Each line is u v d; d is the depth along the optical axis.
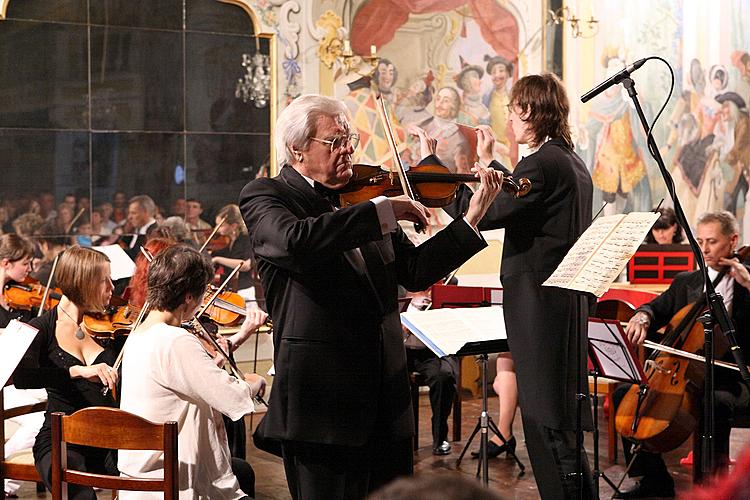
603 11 9.71
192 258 3.78
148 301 3.82
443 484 0.86
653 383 5.44
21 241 6.41
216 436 3.73
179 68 8.12
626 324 6.32
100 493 5.80
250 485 4.16
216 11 8.23
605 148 9.80
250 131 8.43
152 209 8.06
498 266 9.29
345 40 8.71
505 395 6.58
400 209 2.98
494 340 4.12
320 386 3.10
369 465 3.22
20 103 7.58
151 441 3.43
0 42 7.48
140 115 8.00
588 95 3.98
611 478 6.03
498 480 6.01
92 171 7.84
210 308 6.53
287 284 3.17
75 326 4.77
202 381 3.58
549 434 4.00
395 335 3.25
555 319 3.98
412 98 8.98
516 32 9.34
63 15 7.69
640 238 3.43
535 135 4.14
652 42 9.98
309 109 3.22
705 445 3.79
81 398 4.52
